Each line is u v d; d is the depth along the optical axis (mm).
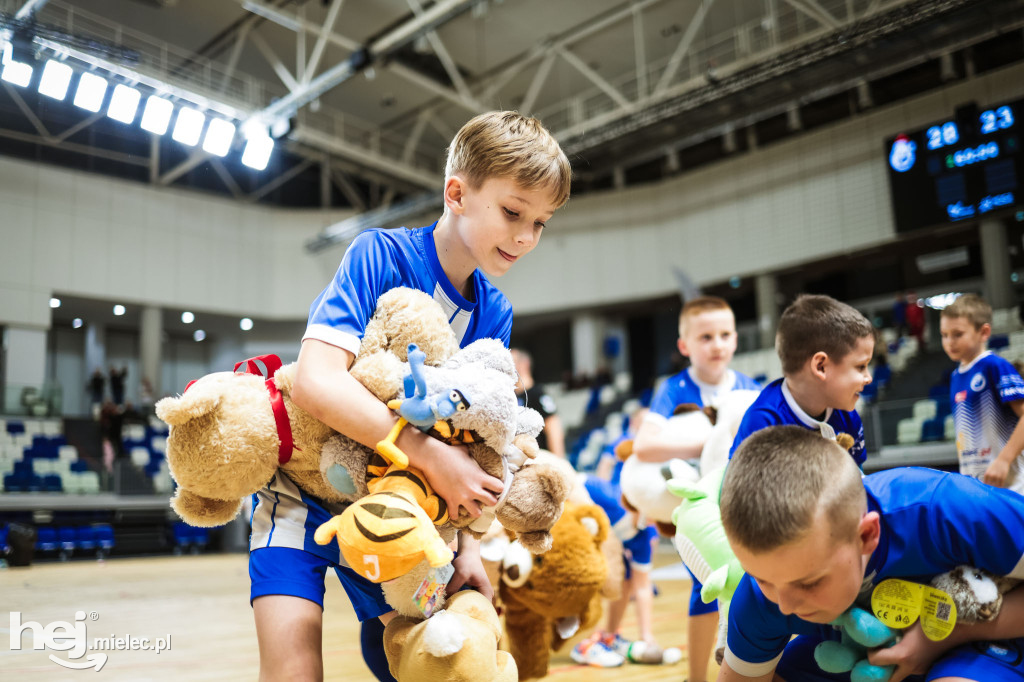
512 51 12180
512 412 1120
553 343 17500
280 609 1156
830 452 1026
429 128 14570
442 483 1080
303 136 12477
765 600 1183
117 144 14180
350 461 1136
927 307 11945
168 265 14336
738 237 13328
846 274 14359
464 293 1408
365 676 2527
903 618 1108
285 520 1228
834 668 1167
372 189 16094
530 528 1188
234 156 14344
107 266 13711
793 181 12773
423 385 1061
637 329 16562
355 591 1304
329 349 1135
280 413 1197
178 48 12180
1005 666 1077
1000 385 2834
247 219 15352
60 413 12938
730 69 10914
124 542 11422
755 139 13312
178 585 6426
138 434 13086
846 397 1584
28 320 12883
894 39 8742
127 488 11789
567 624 1987
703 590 1334
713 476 1532
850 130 12219
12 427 12289
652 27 11648
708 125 12078
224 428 1158
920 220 10812
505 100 13727
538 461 1248
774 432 1080
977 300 2971
